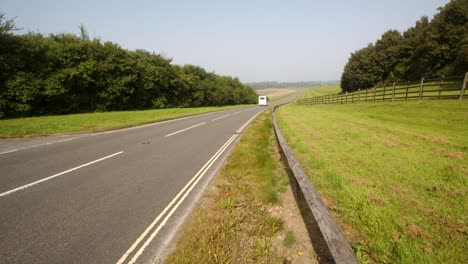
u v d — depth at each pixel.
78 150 8.05
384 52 65.50
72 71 24.73
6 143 9.17
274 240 3.12
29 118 17.70
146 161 6.79
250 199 4.33
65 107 25.23
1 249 2.87
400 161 5.58
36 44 22.53
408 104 15.45
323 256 2.78
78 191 4.61
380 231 3.02
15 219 3.54
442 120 10.14
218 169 6.14
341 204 3.78
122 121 16.12
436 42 43.34
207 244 2.96
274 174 5.62
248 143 9.16
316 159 6.16
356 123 11.80
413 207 3.54
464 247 2.64
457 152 5.89
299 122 14.43
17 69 20.70
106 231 3.30
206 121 18.19
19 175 5.45
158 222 3.57
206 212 3.86
